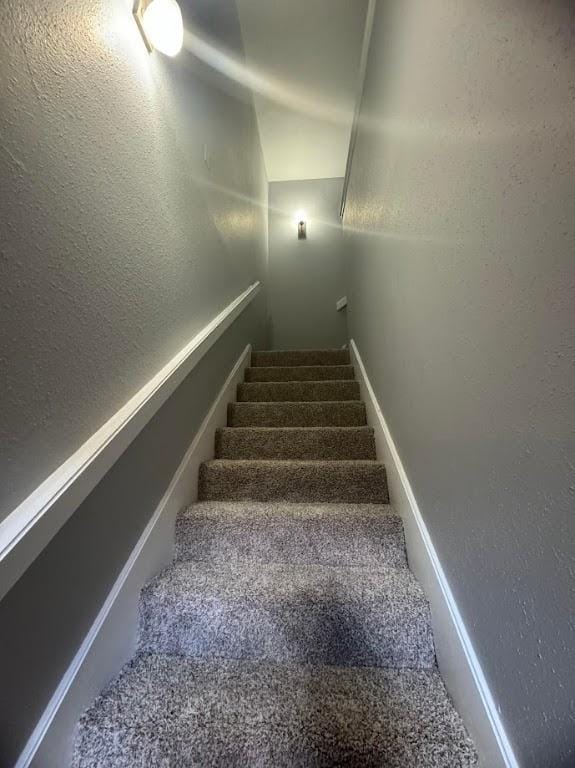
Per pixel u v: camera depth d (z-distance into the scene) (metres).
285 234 4.16
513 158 0.60
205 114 1.75
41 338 0.69
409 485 1.21
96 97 0.87
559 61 0.49
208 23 1.80
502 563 0.64
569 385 0.49
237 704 0.81
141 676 0.89
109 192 0.92
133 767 0.71
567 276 0.49
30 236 0.67
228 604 0.99
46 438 0.70
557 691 0.51
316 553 1.25
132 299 1.03
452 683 0.82
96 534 0.84
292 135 3.48
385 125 1.53
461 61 0.78
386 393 1.58
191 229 1.51
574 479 0.48
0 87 0.61
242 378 2.54
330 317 4.05
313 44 2.57
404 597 1.00
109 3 0.94
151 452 1.12
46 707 0.67
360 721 0.77
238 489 1.53
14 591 0.62
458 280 0.82
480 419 0.72
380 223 1.67
